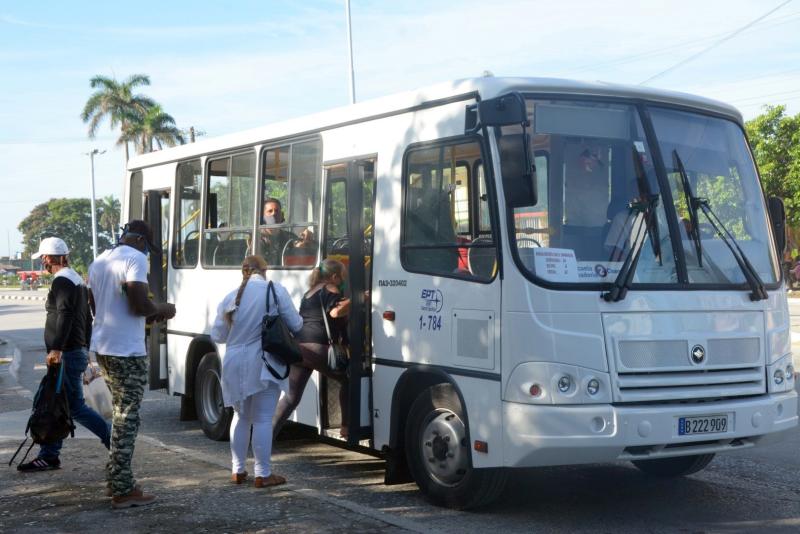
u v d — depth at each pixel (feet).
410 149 23.15
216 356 31.65
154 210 36.24
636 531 19.83
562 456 19.15
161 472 24.93
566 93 20.81
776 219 23.20
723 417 20.12
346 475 25.72
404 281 22.99
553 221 20.08
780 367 21.72
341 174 26.00
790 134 140.36
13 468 25.63
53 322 24.30
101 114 199.41
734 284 21.27
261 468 22.95
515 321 19.63
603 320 19.58
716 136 22.52
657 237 20.67
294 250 28.04
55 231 416.26
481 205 20.79
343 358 24.62
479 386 20.44
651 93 21.62
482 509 21.72
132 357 21.29
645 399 19.61
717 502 22.40
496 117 19.48
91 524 19.83
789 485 24.12
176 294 34.58
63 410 24.18
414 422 22.54
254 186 30.17
